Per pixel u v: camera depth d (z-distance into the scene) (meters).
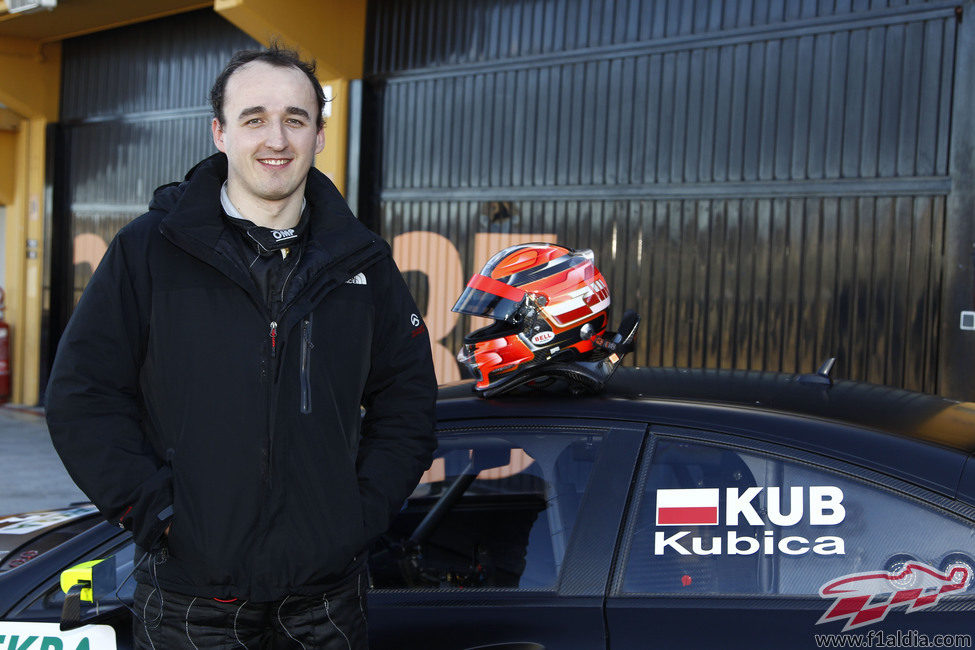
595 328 2.54
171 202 1.85
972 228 5.48
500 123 7.69
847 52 5.93
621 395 2.40
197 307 1.77
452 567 2.42
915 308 5.72
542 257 2.50
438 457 2.45
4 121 12.20
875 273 5.86
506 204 7.66
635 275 6.93
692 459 2.18
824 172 6.05
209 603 1.78
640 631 2.04
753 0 6.33
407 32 8.27
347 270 1.86
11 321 12.57
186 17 10.18
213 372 1.75
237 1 7.59
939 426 2.22
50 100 11.80
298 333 1.80
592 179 7.16
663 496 2.17
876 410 2.30
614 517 2.18
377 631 2.20
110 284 1.77
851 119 5.93
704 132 6.57
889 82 5.78
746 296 6.39
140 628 1.86
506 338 2.43
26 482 7.56
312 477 1.78
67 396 1.72
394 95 8.35
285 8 7.91
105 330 1.76
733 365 6.46
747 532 2.10
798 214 6.16
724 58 6.46
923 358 5.70
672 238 6.74
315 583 1.80
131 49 10.83
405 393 1.99
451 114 8.00
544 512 2.29
